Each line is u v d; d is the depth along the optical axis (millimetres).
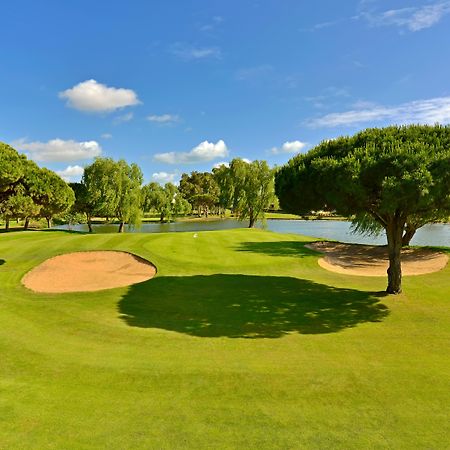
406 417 7293
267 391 8359
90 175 56531
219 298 17172
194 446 6328
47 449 6188
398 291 17922
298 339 11969
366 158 14352
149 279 21016
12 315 14398
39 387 8461
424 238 51875
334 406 7715
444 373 9320
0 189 37312
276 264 25344
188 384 8688
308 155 18734
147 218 117188
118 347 11125
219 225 90625
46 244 27641
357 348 11156
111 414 7344
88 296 17578
